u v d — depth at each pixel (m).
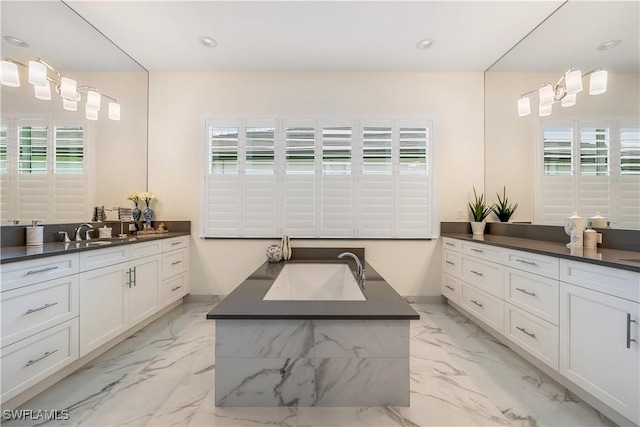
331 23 2.37
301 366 1.41
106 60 2.67
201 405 1.46
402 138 3.16
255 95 3.18
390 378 1.42
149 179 3.19
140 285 2.38
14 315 1.38
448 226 3.19
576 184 2.13
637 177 1.73
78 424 1.35
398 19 2.32
